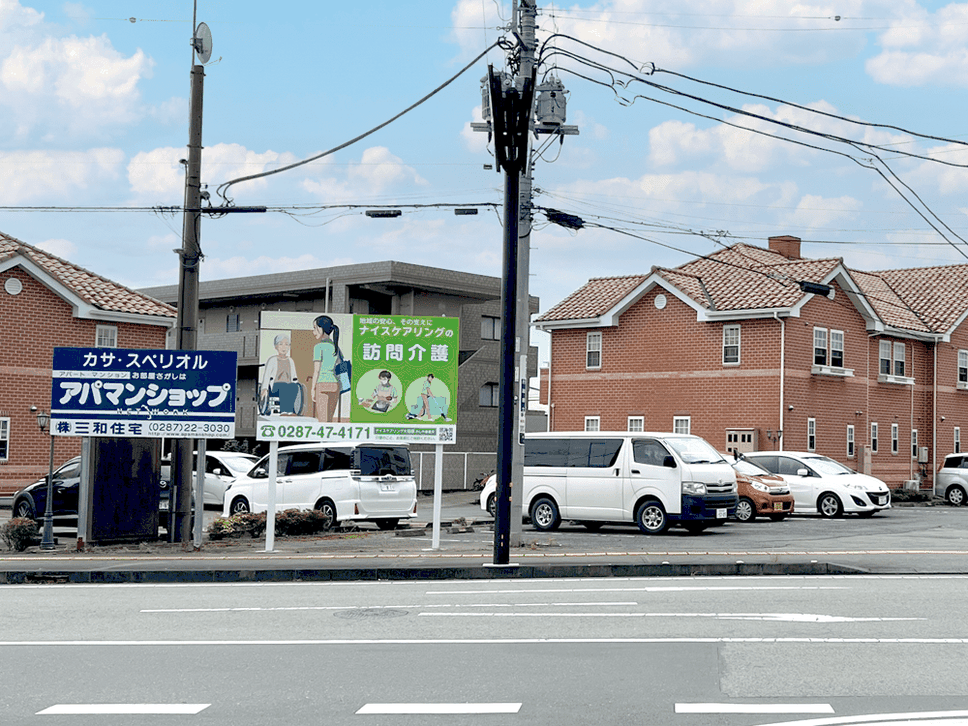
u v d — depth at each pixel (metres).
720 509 21.58
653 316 39.06
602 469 22.17
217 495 26.75
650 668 8.21
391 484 23.31
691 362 37.84
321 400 18.19
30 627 10.73
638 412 39.12
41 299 33.09
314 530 21.70
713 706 6.95
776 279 37.41
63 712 7.04
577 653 8.89
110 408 18.41
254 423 45.78
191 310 19.59
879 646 9.05
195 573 15.31
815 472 28.45
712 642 9.32
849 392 38.69
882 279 48.31
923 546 18.61
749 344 36.41
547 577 15.06
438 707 7.03
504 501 15.48
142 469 19.55
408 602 12.26
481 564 15.39
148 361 18.48
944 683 7.58
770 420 35.66
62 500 24.27
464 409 43.28
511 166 15.67
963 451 45.28
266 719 6.78
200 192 19.89
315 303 46.59
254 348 45.25
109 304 34.25
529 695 7.35
